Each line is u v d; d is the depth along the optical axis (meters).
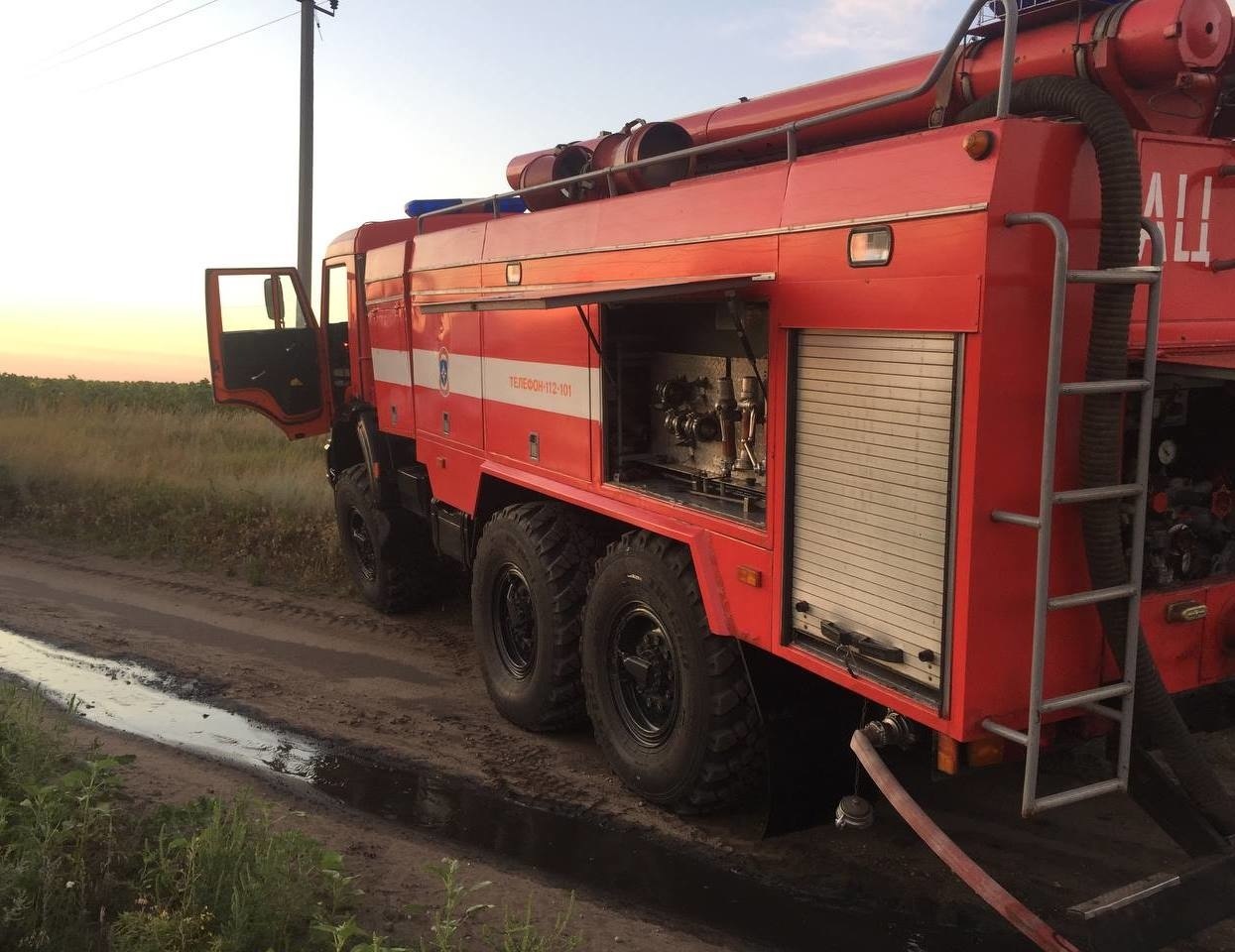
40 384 22.38
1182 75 3.03
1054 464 2.83
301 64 17.73
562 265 4.95
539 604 5.21
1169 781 3.11
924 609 2.99
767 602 3.72
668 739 4.43
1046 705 2.79
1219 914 2.97
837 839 4.21
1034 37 3.36
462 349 6.14
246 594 8.45
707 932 3.50
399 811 4.55
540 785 4.84
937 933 3.52
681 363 4.60
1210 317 3.34
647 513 4.43
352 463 8.70
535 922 3.50
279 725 5.63
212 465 13.14
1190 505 3.48
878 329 3.10
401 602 7.80
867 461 3.19
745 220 3.71
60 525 10.75
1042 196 2.78
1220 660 3.45
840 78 4.17
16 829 3.38
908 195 2.97
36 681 6.29
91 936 3.02
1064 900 3.68
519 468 5.57
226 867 3.32
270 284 8.66
